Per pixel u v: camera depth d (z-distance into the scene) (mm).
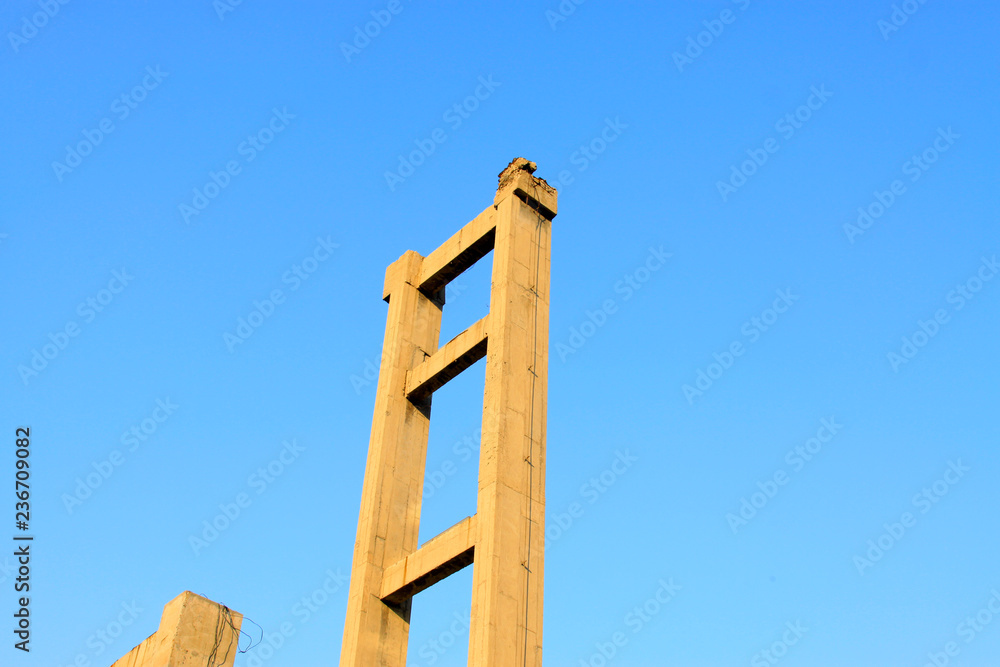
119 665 22672
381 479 29922
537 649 24594
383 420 31047
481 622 24141
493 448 26875
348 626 27547
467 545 26047
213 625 21781
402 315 33344
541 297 30703
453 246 33625
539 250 31719
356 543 29188
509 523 25828
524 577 25344
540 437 27922
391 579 28094
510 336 29062
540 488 27031
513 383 28219
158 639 21672
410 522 29875
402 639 27859
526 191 32344
